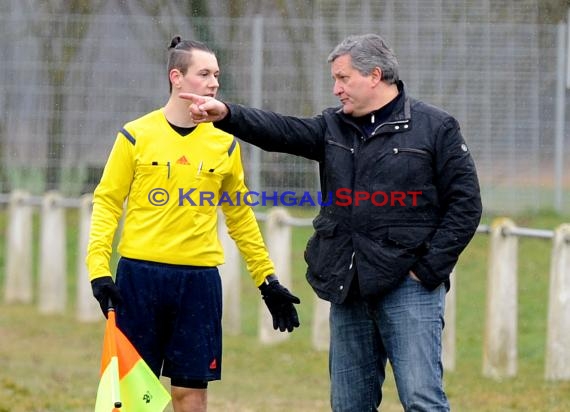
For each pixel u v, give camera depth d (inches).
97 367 1411.2
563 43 2073.1
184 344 843.4
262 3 2144.4
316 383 1338.6
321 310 1547.7
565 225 1322.6
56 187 2095.2
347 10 2017.7
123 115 2065.7
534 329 1665.8
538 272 1974.7
